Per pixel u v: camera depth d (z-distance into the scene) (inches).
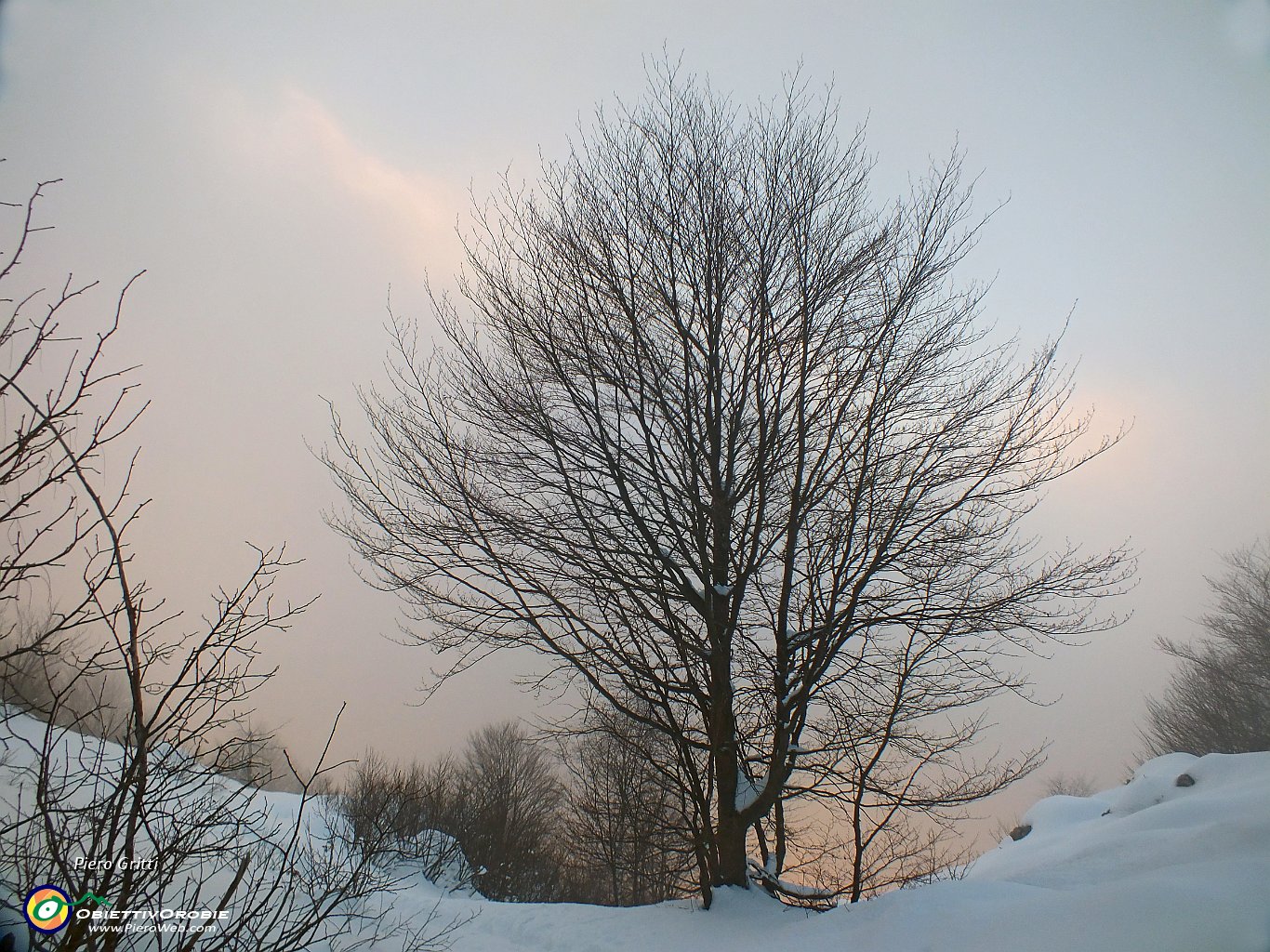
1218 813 415.8
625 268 407.8
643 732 402.3
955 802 370.0
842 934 272.8
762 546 397.7
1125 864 340.5
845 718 371.2
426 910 400.8
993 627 357.1
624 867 518.9
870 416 360.8
